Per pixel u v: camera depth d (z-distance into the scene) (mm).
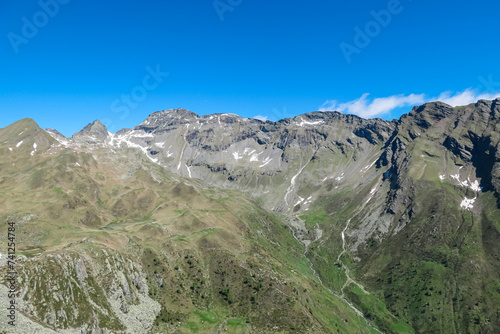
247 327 157500
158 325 149500
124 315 141625
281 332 155625
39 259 129500
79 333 116812
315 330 160500
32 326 101812
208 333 151375
